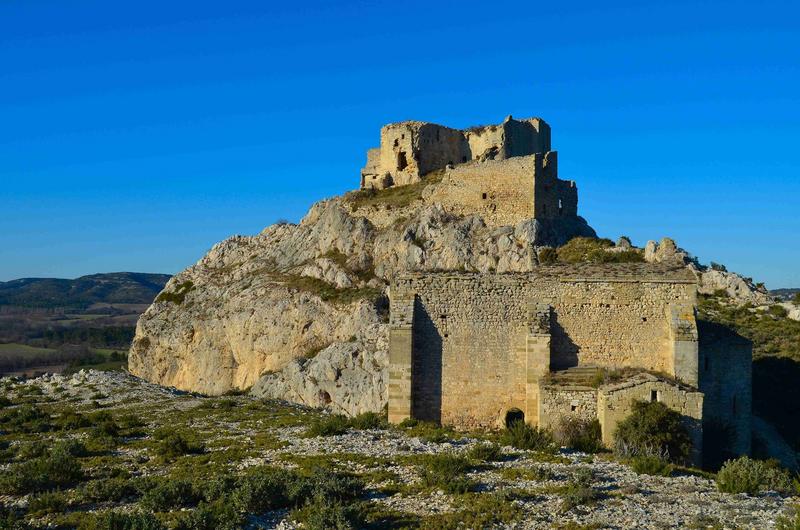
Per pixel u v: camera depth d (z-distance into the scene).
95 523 24.92
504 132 103.38
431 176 102.06
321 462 31.59
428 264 85.12
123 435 39.69
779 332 63.72
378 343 78.94
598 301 40.31
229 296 101.81
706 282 75.56
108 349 180.50
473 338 41.38
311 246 102.69
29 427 42.59
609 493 28.11
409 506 26.78
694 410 35.84
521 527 24.89
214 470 31.17
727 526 24.66
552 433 36.59
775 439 45.97
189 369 101.81
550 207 87.56
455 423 41.31
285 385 80.69
